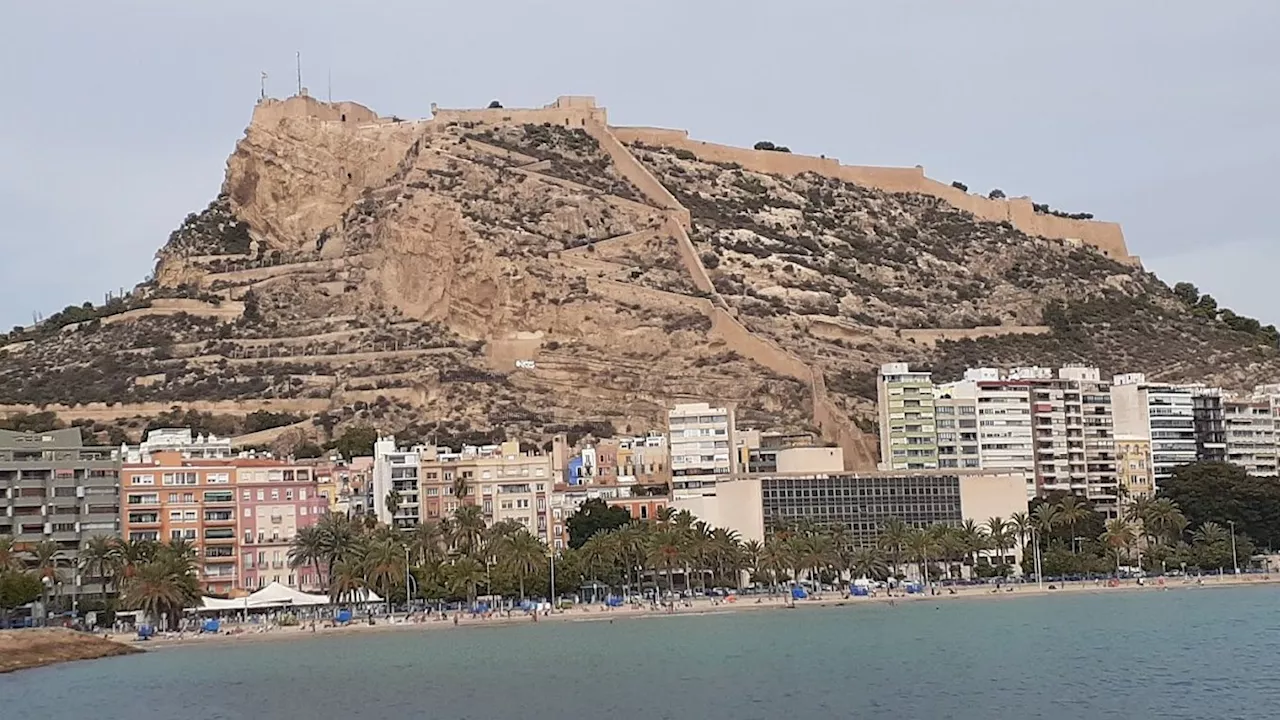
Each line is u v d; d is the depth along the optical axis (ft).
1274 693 595.06
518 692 642.22
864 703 590.96
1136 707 569.64
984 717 555.28
